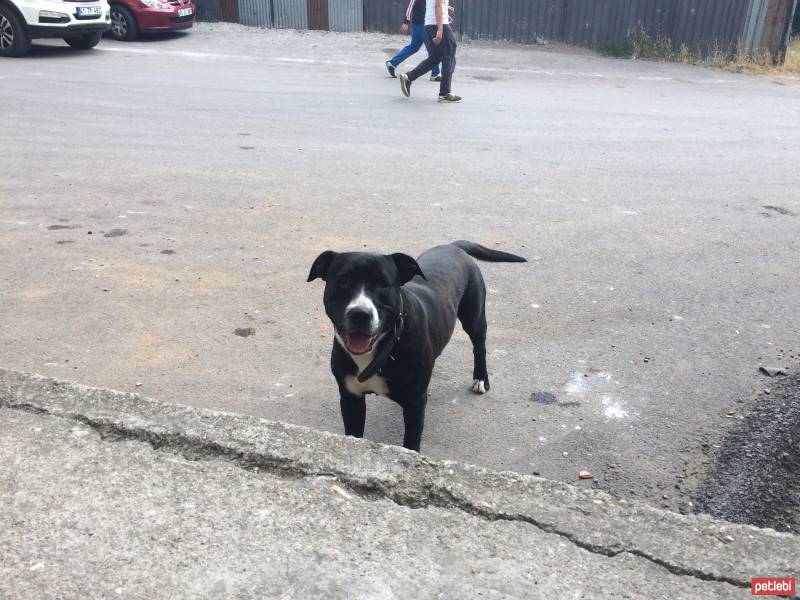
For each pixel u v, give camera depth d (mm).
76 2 15648
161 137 9930
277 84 13953
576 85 15445
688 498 3510
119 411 3164
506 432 4039
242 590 2318
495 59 18031
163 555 2443
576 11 19547
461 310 4355
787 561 2445
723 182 8875
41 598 2262
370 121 11344
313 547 2494
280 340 4906
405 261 3471
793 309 5578
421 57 17766
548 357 4836
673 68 18047
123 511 2631
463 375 4660
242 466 2885
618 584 2363
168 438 3002
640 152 10164
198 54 17047
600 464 3762
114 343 4758
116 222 6867
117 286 5559
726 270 6281
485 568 2420
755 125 12148
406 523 2615
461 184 8445
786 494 3592
